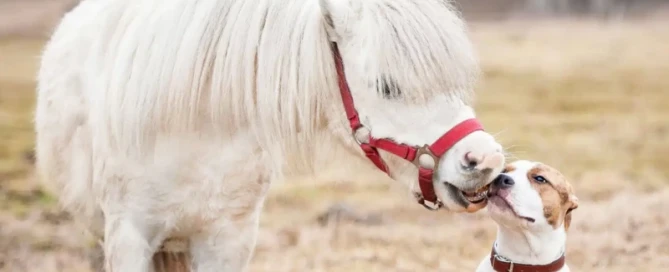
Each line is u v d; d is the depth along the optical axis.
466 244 8.45
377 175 4.72
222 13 4.50
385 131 4.25
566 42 30.58
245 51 4.42
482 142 4.16
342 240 8.59
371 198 10.84
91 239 5.93
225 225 4.60
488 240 8.64
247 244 4.69
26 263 7.82
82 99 4.88
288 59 4.36
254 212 4.70
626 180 12.12
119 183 4.57
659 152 14.46
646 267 7.28
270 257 8.05
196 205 4.55
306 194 11.15
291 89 4.34
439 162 4.20
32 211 9.89
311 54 4.31
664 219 8.88
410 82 4.12
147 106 4.45
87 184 4.94
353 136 4.36
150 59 4.50
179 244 4.80
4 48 28.12
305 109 4.34
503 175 4.80
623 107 19.25
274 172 4.66
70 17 5.75
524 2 41.50
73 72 4.99
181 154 4.48
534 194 4.74
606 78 23.33
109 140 4.57
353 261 7.76
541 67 25.23
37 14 34.50
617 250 7.81
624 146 14.98
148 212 4.56
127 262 4.55
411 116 4.20
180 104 4.42
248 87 4.42
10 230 8.98
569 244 8.09
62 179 5.39
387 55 4.13
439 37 4.18
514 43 30.41
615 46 29.45
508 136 15.76
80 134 4.89
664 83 22.44
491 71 24.44
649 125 17.11
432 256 7.93
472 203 4.32
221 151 4.50
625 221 8.87
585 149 14.66
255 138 4.52
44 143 5.50
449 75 4.16
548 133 16.19
